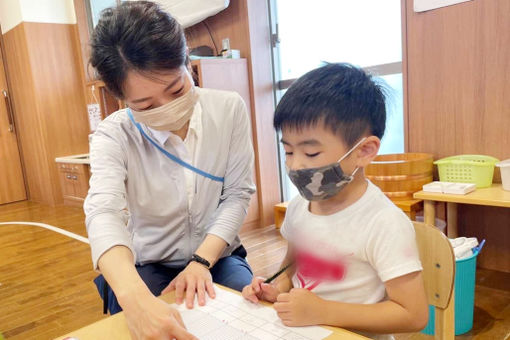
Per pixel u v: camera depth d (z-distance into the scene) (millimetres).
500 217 2342
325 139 778
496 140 2234
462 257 1692
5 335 2023
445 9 2295
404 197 2354
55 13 4879
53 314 2207
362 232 826
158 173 1184
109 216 966
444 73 2361
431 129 2469
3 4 4961
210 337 699
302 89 794
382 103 840
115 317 798
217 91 1311
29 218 4438
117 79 922
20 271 2861
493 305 1974
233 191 1282
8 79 5266
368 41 2936
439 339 982
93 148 1137
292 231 967
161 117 1012
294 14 3354
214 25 3555
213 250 1109
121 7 941
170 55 907
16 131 5398
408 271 758
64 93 5012
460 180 2223
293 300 729
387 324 746
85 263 2928
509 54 2119
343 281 859
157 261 1265
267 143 3477
